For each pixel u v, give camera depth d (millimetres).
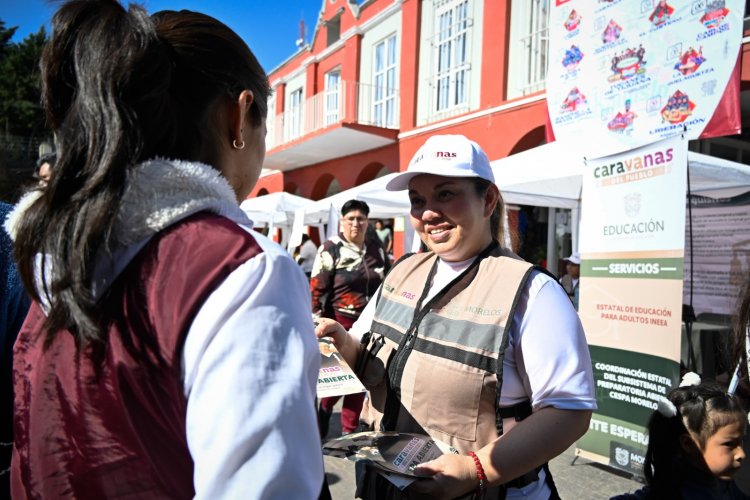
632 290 3193
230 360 542
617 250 3293
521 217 8344
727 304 4664
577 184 5336
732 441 1621
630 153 3223
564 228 8188
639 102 4809
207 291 566
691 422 1657
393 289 1566
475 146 1355
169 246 601
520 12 8781
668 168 3002
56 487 608
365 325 1684
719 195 4785
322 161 14922
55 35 651
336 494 3086
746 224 4586
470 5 9742
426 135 10664
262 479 520
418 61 11156
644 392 3111
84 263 577
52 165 619
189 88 700
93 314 577
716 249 4820
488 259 1372
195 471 538
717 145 8484
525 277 1257
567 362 1175
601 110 5172
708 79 4262
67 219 583
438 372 1255
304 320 625
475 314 1272
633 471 3170
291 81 16953
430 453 1162
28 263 642
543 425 1126
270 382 549
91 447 585
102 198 577
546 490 1340
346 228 3998
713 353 4496
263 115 826
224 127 753
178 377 563
